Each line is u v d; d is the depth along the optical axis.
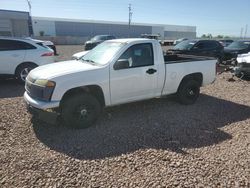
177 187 3.27
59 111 4.90
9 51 8.77
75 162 3.81
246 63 9.98
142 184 3.31
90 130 4.95
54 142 4.43
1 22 42.44
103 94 5.13
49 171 3.56
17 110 6.03
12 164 3.71
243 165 3.79
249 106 6.75
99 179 3.40
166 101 6.91
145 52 5.61
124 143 4.45
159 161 3.87
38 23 62.12
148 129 5.07
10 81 9.68
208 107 6.57
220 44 14.30
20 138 4.56
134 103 6.60
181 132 4.96
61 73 4.75
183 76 6.34
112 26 71.94
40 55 9.20
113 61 5.17
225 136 4.82
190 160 3.91
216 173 3.58
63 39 49.84
